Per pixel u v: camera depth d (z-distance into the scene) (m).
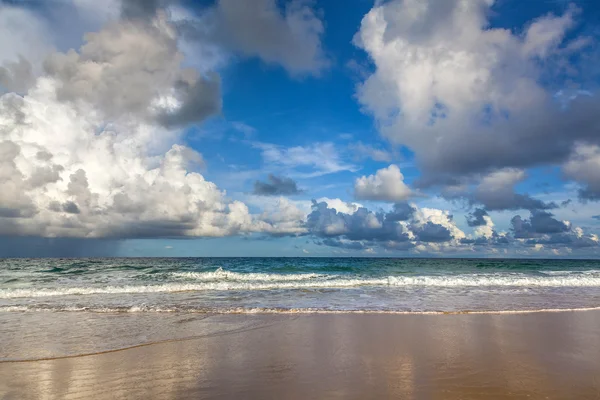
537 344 7.23
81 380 5.30
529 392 4.76
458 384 5.04
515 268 38.91
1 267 36.22
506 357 6.35
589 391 4.82
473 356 6.39
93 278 23.98
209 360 6.21
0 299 13.82
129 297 14.25
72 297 14.32
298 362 6.07
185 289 16.69
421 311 10.92
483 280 20.47
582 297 14.54
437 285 19.05
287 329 8.55
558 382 5.13
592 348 6.98
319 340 7.54
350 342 7.38
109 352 6.72
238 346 7.11
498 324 9.12
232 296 14.52
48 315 10.38
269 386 4.99
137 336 7.93
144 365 5.96
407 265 43.03
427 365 5.88
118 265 41.09
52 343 7.34
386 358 6.28
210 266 37.66
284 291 16.23
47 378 5.38
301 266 37.66
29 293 14.96
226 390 4.87
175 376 5.42
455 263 49.78
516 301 13.23
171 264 44.50
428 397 4.58
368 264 45.38
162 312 10.80
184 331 8.38
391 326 8.86
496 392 4.76
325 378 5.30
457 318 9.88
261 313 10.60
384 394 4.68
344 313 10.58
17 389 4.96
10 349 6.92
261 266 37.91
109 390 4.91
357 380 5.21
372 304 12.40
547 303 12.80
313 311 10.87
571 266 45.19
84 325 9.04
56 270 31.33
